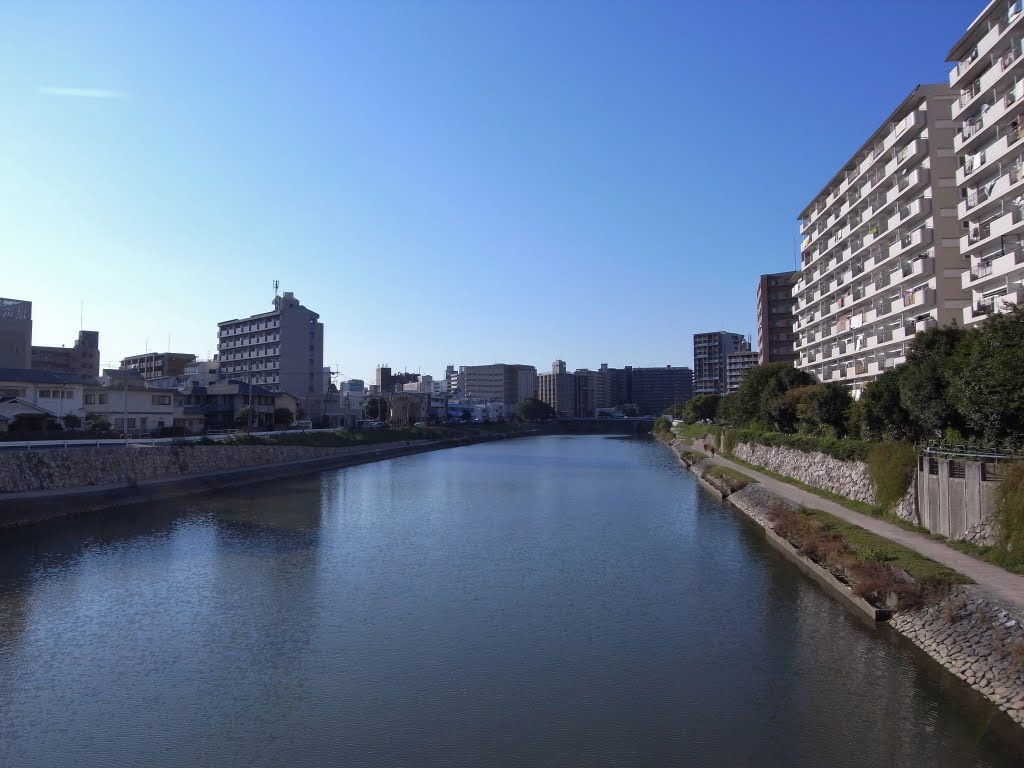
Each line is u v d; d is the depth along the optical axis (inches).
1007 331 966.4
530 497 2064.5
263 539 1409.9
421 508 1840.6
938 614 746.8
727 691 668.1
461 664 746.8
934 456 1075.9
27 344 3004.4
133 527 1521.9
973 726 577.3
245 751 572.1
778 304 4296.3
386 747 574.9
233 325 4879.4
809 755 548.7
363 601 976.3
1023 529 792.3
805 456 1817.2
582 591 1019.3
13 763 557.3
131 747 580.4
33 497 1583.4
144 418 2805.1
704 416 5413.4
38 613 922.1
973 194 1573.6
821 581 1033.5
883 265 2185.0
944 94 1916.8
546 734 592.1
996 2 1430.9
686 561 1195.3
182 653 784.3
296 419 4013.3
